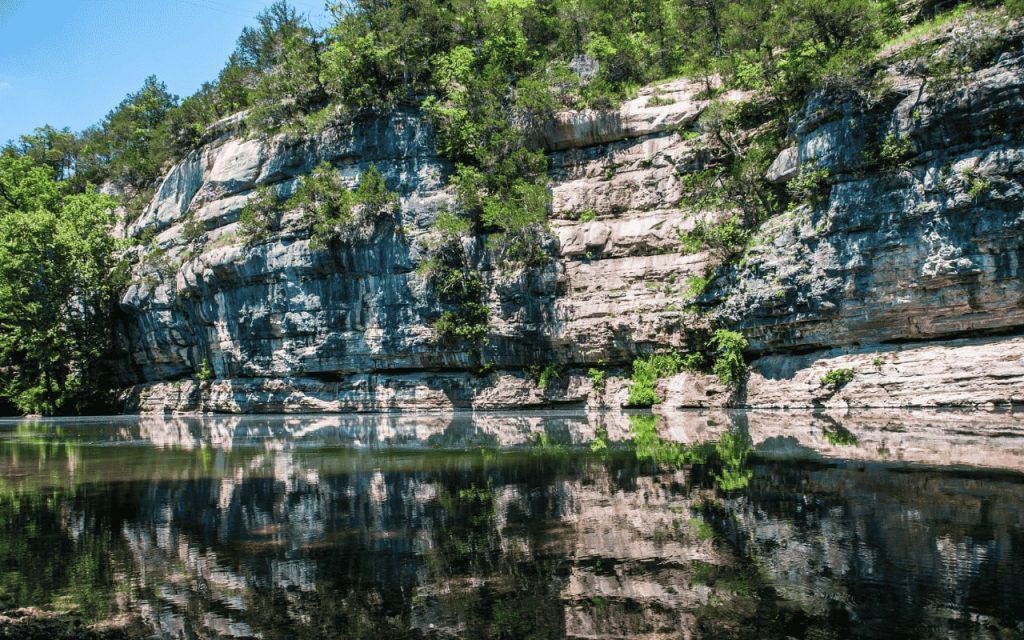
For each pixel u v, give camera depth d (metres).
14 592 9.81
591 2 63.62
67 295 67.75
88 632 8.34
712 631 7.83
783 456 20.11
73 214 68.56
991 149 32.12
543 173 53.81
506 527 12.87
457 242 53.00
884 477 16.16
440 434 31.95
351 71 57.03
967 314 33.41
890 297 35.31
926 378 33.31
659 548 11.12
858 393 35.56
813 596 8.81
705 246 45.38
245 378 60.88
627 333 48.06
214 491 17.59
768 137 45.06
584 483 17.16
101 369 71.50
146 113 85.56
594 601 8.91
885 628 7.74
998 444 20.73
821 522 12.34
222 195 64.38
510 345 51.81
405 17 59.78
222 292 60.75
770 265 39.91
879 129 35.81
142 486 18.62
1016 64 31.55
